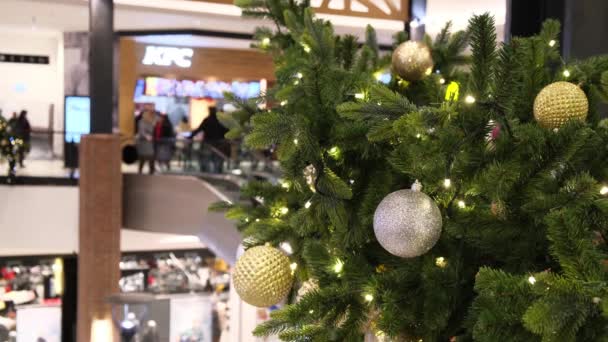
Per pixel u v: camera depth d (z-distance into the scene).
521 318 0.77
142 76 12.02
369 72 1.54
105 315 6.90
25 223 8.31
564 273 0.80
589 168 1.03
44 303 9.58
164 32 10.96
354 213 1.22
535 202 0.90
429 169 0.99
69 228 8.51
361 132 1.16
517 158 0.95
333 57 1.44
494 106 1.01
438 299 1.01
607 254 0.84
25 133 8.35
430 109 0.93
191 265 9.99
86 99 12.24
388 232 0.96
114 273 6.89
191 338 9.21
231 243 6.38
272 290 1.13
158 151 8.35
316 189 1.14
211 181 7.59
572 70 1.21
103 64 6.60
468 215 1.03
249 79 12.49
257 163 7.00
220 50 12.16
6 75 12.63
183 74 11.98
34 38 12.79
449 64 1.64
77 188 8.51
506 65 1.00
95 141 6.68
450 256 1.10
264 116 1.08
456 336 1.04
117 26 10.73
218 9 9.02
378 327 1.00
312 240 1.21
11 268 9.43
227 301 9.60
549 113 1.06
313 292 1.04
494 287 0.77
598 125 1.15
